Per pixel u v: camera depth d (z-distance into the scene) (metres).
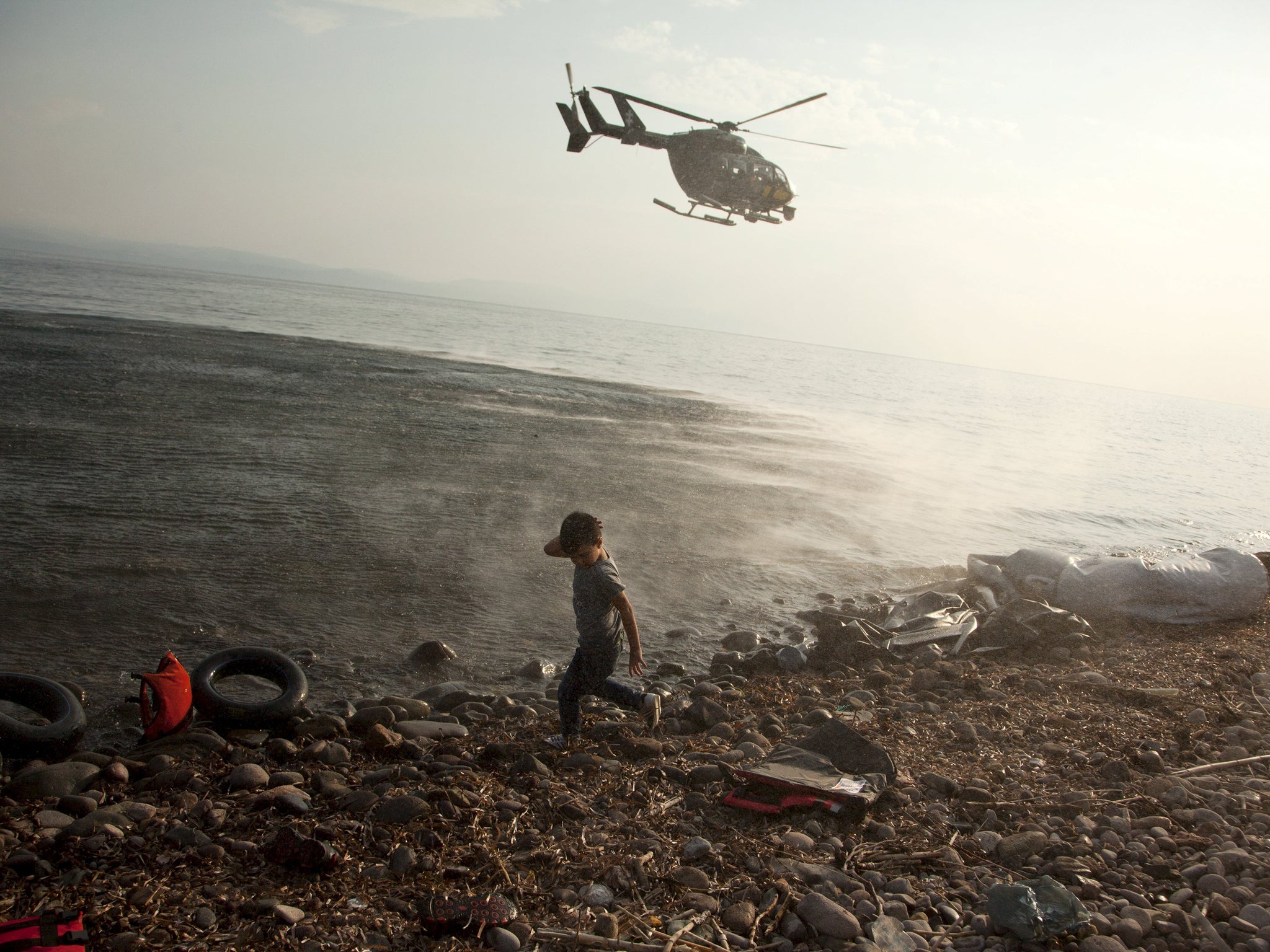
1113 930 3.57
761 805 4.59
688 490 15.38
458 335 67.38
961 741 5.88
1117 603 9.29
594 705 6.51
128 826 4.02
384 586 8.65
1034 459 27.50
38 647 6.41
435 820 4.26
